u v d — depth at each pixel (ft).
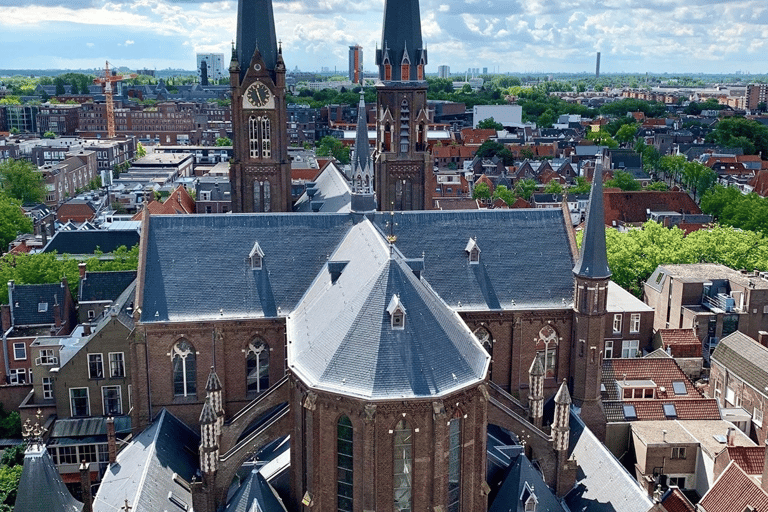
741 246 460.14
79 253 481.05
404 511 180.55
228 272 257.14
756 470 256.93
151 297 248.73
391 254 192.03
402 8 363.15
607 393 303.89
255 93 380.17
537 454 229.25
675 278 405.39
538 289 269.85
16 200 634.02
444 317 196.03
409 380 173.47
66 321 376.27
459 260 271.90
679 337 365.81
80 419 300.81
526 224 282.36
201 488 204.03
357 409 172.45
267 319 249.34
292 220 270.05
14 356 355.77
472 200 611.47
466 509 189.06
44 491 179.22
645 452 276.62
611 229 480.23
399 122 374.22
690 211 638.53
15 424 316.60
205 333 247.70
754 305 383.24
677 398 305.32
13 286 374.22
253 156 388.98
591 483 227.40
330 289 219.00
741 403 321.32
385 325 179.11
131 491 210.38
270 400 222.89
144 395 248.32
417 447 174.50
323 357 184.55
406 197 384.27
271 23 381.40
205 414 200.13
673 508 229.86
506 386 271.28
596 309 261.24
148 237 258.16
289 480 204.95
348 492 182.09
